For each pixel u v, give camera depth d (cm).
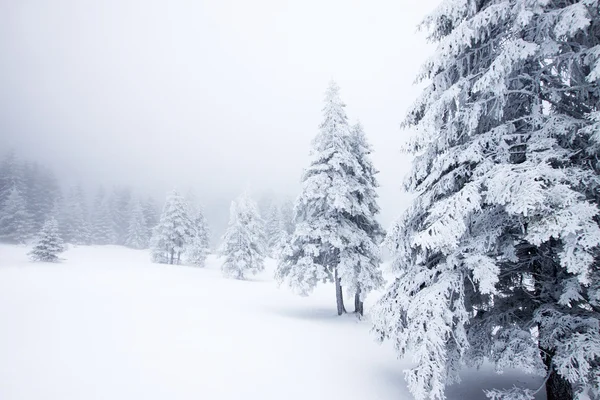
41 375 770
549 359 616
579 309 597
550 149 574
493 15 625
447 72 746
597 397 537
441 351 568
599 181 537
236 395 738
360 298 1653
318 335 1350
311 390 791
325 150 1750
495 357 602
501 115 661
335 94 1781
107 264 3981
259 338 1241
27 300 1642
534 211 520
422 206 740
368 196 1855
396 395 780
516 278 725
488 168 623
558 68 636
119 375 802
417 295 655
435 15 732
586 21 513
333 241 1611
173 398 702
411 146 715
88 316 1387
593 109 603
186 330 1278
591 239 473
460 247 648
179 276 3369
